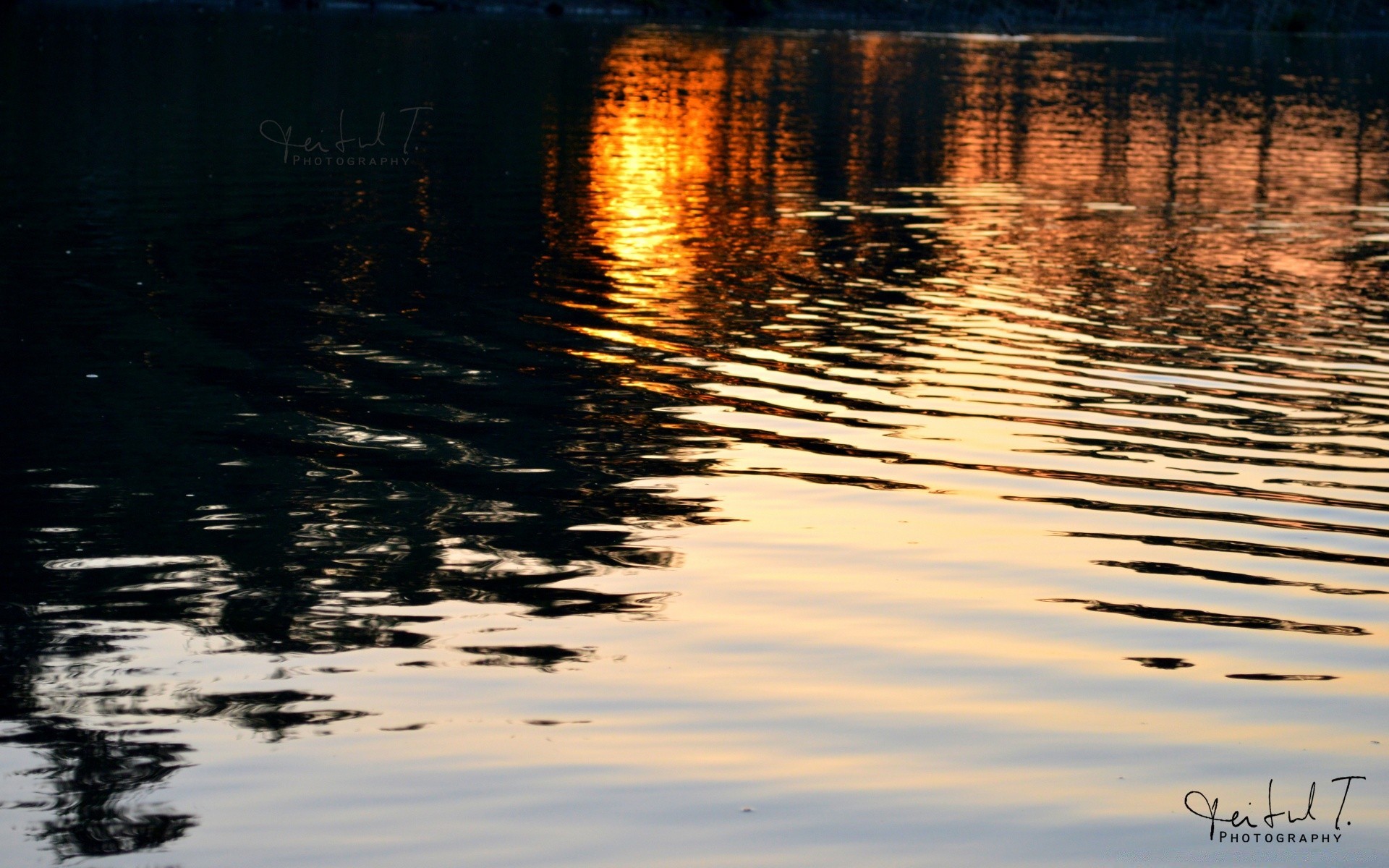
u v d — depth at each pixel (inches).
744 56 3722.9
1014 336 929.5
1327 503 641.6
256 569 544.4
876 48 4281.5
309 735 428.8
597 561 561.9
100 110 2028.8
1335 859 379.6
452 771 410.9
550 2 5600.4
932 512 621.0
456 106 2287.2
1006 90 2972.4
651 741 430.0
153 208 1311.5
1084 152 1984.5
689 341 895.1
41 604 510.0
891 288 1067.9
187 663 471.8
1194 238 1315.2
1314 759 430.0
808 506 624.4
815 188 1576.0
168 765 411.5
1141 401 792.9
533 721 439.8
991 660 488.1
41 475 630.5
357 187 1476.4
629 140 1964.8
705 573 553.0
